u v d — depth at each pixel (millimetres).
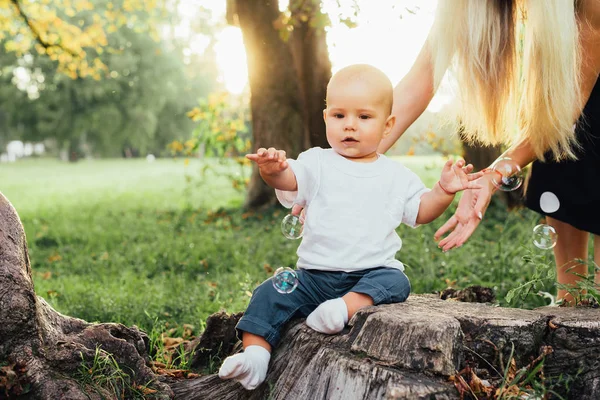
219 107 13297
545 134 3189
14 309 2508
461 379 2365
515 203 10219
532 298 4656
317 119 11195
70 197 19547
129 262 7855
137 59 50531
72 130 51625
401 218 2859
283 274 2688
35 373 2508
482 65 3230
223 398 2891
